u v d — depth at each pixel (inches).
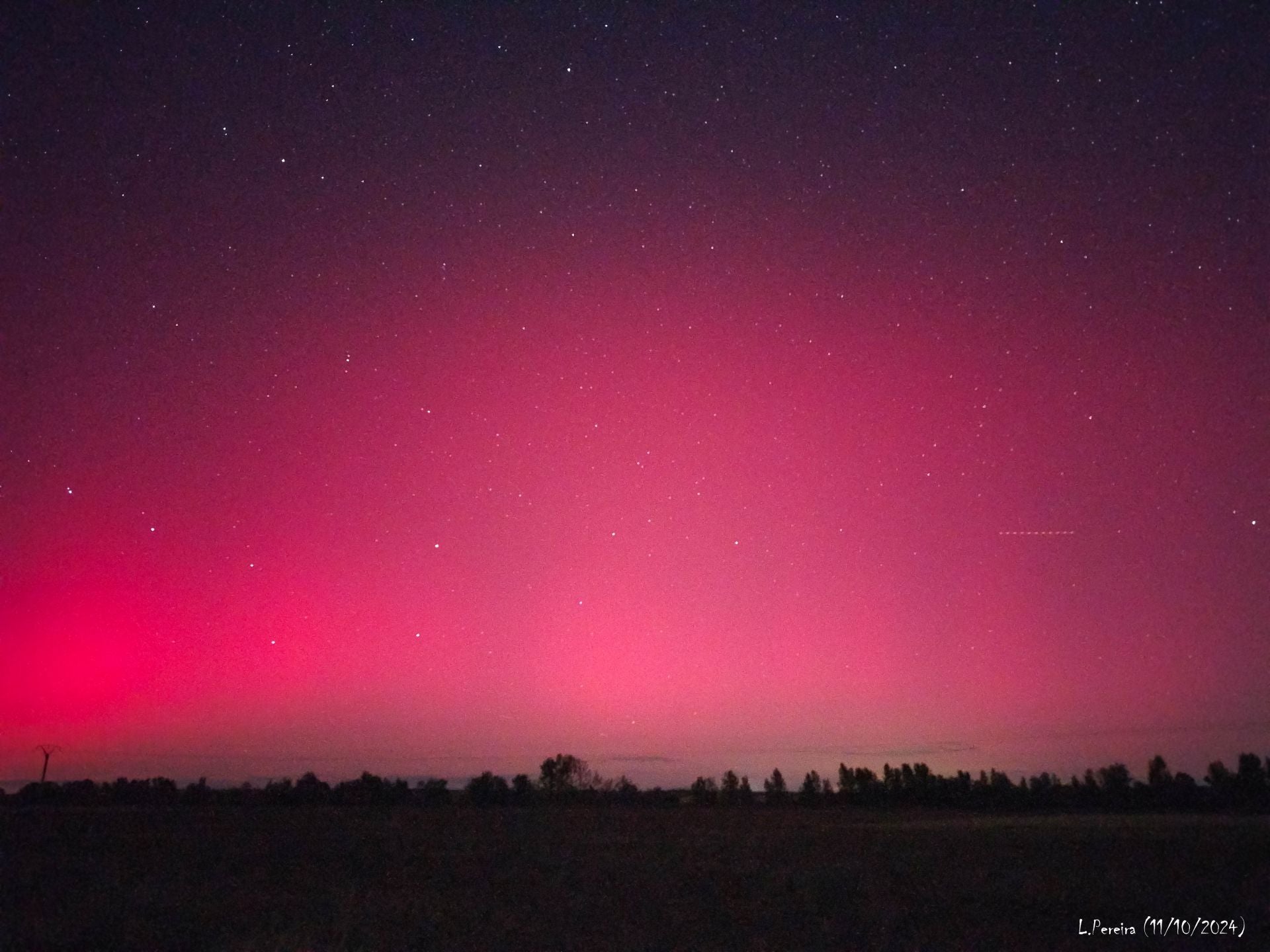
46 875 803.4
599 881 808.3
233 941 518.0
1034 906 663.1
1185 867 897.5
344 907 621.9
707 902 685.9
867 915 620.1
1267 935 554.6
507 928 569.3
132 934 535.8
